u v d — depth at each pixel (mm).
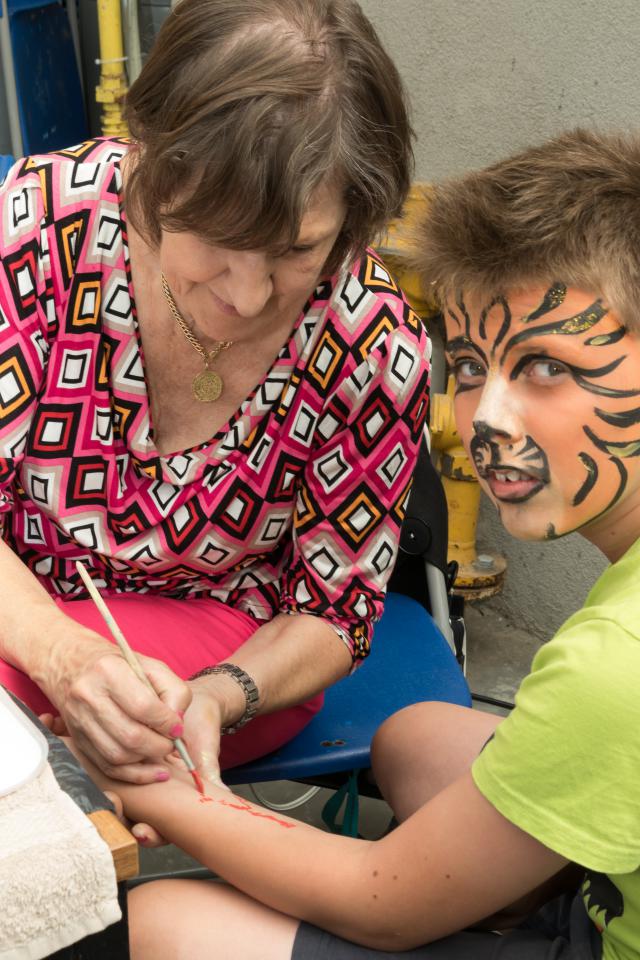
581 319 973
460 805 1038
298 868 1111
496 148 2488
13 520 1528
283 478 1467
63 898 822
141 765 1207
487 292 998
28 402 1405
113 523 1493
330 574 1501
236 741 1477
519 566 2695
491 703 2416
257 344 1389
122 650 1212
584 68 2260
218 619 1553
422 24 2600
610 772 954
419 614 1878
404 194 1256
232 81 1074
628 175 997
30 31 3443
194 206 1092
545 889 1313
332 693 1662
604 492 1019
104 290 1380
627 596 995
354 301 1396
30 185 1371
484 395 1021
